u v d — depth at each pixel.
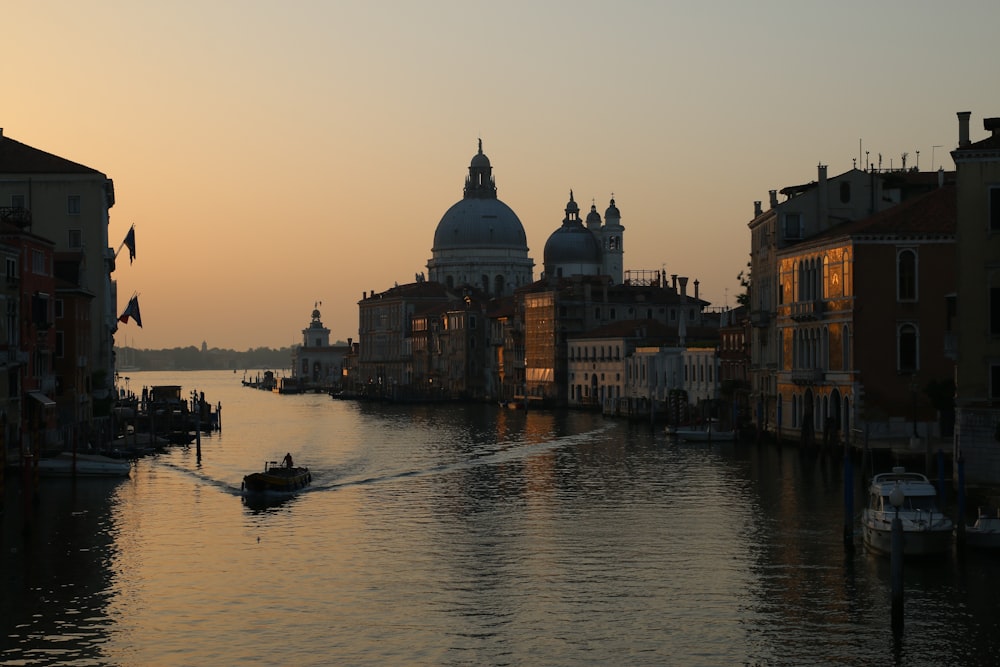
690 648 43.59
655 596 50.03
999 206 65.12
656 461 96.12
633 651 43.34
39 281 91.25
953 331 82.38
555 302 193.25
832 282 90.56
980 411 65.50
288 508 72.75
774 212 104.12
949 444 76.56
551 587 51.75
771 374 107.69
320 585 52.44
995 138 66.00
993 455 65.19
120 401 153.38
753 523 64.69
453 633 45.53
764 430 109.94
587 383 184.00
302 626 46.47
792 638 44.44
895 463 77.19
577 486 81.50
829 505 69.75
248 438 133.88
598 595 50.38
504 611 48.25
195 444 122.81
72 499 75.50
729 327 126.69
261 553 58.97
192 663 42.53
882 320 86.94
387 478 89.00
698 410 132.88
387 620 47.19
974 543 54.56
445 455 108.56
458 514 70.12
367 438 132.88
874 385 86.94
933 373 86.81
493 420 165.88
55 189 118.12
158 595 50.78
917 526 53.47
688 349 148.12
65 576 54.09
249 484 79.25
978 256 65.19
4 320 81.75
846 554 56.41
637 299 196.38
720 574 53.28
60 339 99.50
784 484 78.31
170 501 75.19
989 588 49.47
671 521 66.12
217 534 63.91
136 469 93.56
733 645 43.81
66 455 85.62
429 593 51.00
